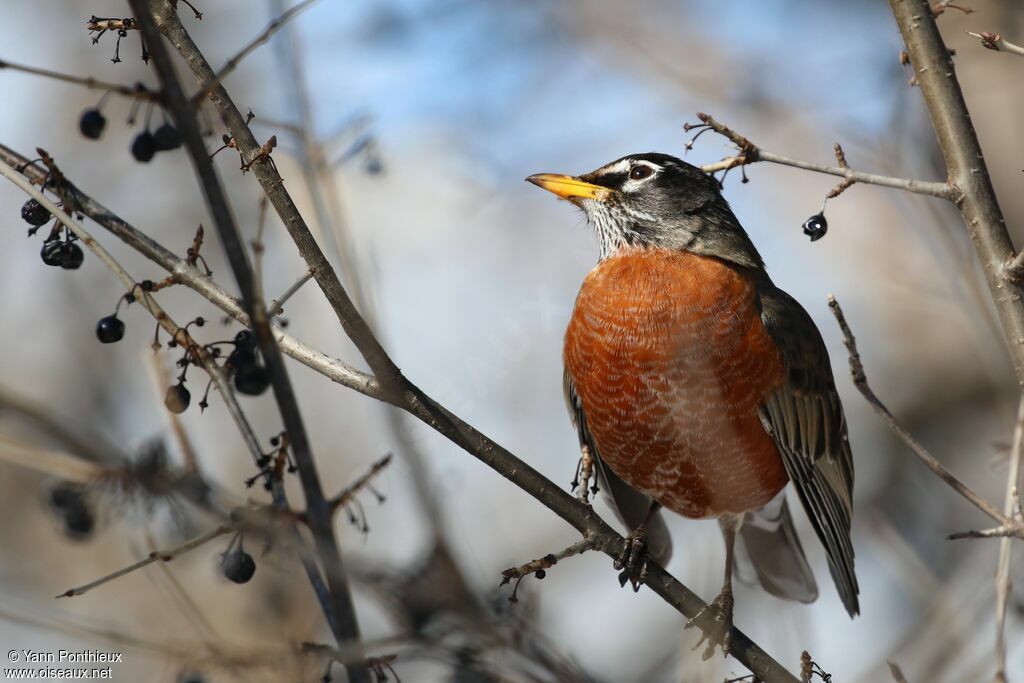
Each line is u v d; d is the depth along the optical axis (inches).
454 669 317.4
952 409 650.8
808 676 309.3
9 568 504.7
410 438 384.2
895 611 527.8
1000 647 277.0
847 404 671.1
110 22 277.0
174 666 367.2
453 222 628.4
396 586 335.3
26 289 591.8
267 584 438.6
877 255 637.9
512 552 562.9
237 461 540.1
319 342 583.2
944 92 303.6
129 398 561.9
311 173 391.5
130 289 269.1
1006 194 665.0
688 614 349.7
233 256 220.4
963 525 598.2
